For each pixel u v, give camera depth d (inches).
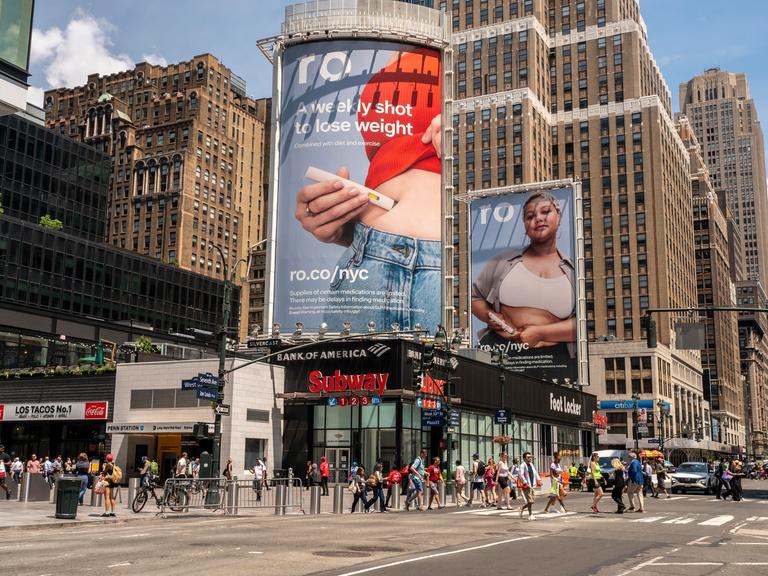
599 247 5452.8
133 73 6604.3
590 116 5615.2
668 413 4987.7
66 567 526.3
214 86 6427.2
